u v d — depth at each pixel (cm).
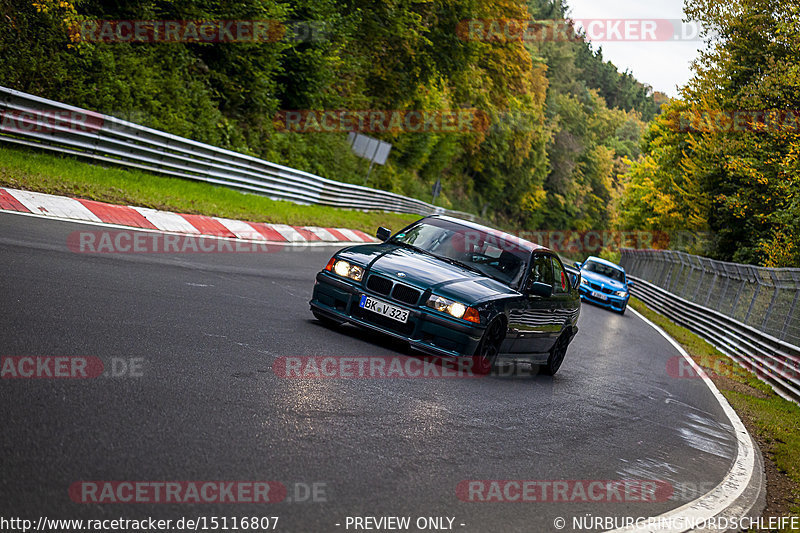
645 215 6334
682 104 4766
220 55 2911
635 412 970
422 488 493
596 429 805
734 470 793
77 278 867
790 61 3841
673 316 3184
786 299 1870
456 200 7844
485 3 5172
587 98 12538
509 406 795
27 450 402
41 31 1941
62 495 363
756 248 3838
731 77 4262
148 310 800
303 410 588
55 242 1048
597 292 2808
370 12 4281
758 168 3816
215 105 2747
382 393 700
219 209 1927
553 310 1052
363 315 897
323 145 3872
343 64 3947
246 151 2755
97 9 2284
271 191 2730
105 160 1841
